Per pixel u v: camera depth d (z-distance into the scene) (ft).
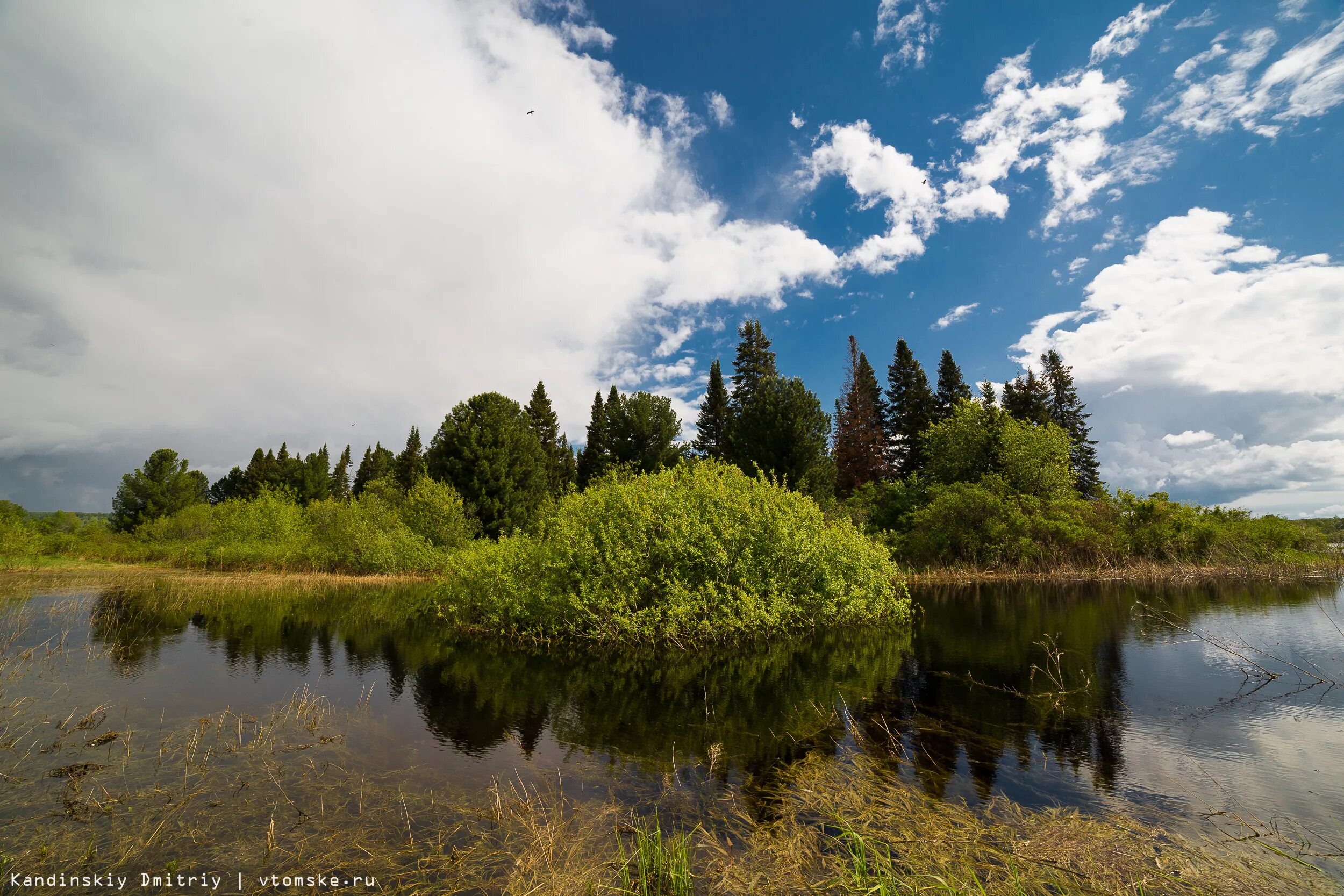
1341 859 11.64
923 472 126.72
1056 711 21.81
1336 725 19.75
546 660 31.81
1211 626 37.47
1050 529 77.10
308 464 214.48
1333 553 77.56
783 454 94.94
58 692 24.49
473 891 11.05
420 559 83.56
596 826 13.57
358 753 18.25
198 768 16.99
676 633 34.60
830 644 35.47
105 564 98.12
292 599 56.34
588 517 42.22
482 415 111.24
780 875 11.38
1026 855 11.89
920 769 16.57
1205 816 13.57
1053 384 149.38
